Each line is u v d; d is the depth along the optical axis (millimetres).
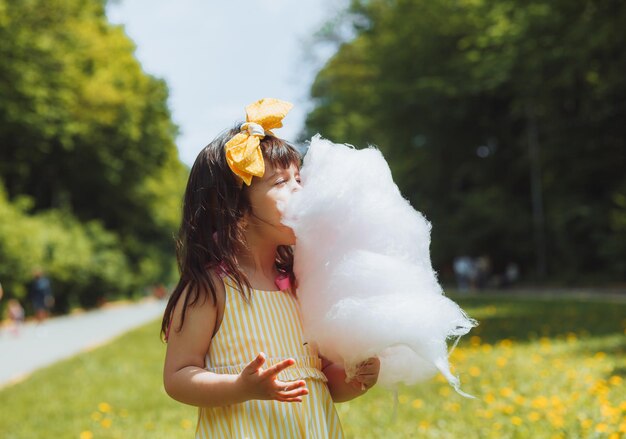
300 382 2102
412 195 38500
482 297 24391
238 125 2484
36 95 30891
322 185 2240
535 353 8727
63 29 33531
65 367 11117
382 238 2223
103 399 7516
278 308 2355
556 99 26875
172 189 49875
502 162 38094
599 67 21766
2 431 6094
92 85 34938
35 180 38281
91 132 36406
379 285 2158
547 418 4863
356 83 43781
